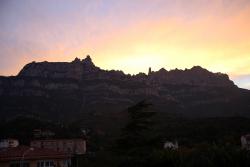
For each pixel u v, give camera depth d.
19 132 115.88
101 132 127.44
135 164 29.95
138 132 35.78
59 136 116.56
